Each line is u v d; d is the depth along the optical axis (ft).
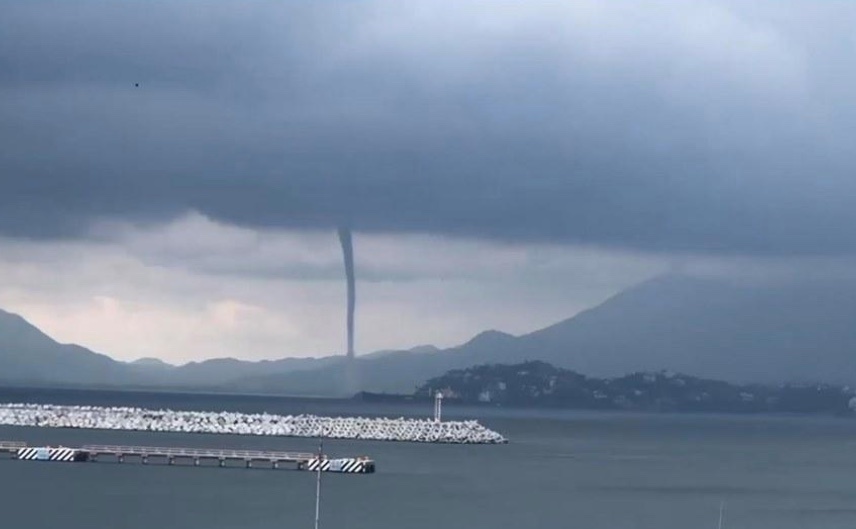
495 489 618.85
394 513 501.56
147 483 577.02
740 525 516.32
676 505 582.35
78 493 533.96
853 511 578.25
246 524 454.81
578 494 615.16
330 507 510.17
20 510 478.59
